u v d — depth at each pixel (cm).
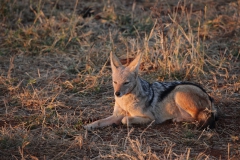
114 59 1652
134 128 1602
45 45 2358
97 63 2180
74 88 1930
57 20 2650
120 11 2814
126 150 1408
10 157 1411
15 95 1867
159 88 1675
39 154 1430
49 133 1542
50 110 1756
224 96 1848
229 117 1702
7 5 2686
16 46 2364
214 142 1509
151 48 2206
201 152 1444
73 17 2584
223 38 2458
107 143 1494
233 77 2020
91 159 1395
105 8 2798
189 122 1633
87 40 2377
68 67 2147
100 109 1783
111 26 2591
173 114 1656
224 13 2738
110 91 1933
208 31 2502
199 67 2047
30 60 2236
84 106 1811
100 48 2292
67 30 2472
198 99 1611
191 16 2748
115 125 1614
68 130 1568
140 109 1619
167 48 2105
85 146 1472
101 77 2039
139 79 1656
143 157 1380
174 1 3009
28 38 2398
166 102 1647
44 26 2505
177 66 2044
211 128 1580
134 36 2491
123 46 2347
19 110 1770
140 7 2775
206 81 2009
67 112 1753
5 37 2456
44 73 2100
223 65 2152
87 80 1992
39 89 1945
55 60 2236
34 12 2598
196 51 2100
